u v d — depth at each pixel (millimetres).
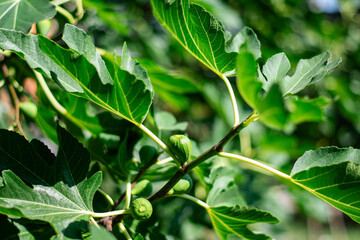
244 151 1257
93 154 777
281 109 522
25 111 798
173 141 631
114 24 1134
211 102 1268
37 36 608
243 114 1327
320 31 1938
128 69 639
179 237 1113
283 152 1306
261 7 1673
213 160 792
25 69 796
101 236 596
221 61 671
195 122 1507
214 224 714
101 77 619
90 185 645
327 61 671
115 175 776
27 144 624
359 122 1857
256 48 708
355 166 609
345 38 2105
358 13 2244
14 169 611
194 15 652
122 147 743
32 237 595
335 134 1935
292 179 638
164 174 783
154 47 1413
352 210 629
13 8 670
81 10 820
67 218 609
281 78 667
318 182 629
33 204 604
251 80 533
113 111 642
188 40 685
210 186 752
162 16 699
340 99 1844
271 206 1358
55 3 788
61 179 630
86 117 771
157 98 1379
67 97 770
